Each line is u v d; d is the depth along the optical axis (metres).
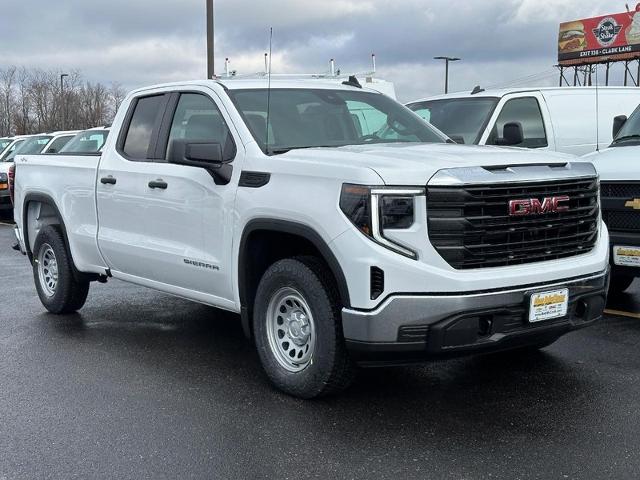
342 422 4.46
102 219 6.57
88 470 3.88
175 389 5.14
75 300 7.32
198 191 5.43
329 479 3.73
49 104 66.69
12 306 7.95
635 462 3.84
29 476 3.82
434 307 4.16
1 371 5.61
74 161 7.01
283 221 4.69
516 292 4.32
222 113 5.47
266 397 4.93
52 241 7.28
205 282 5.50
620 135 7.96
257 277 5.17
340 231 4.30
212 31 21.31
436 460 3.91
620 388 4.97
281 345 4.97
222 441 4.23
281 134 5.32
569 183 4.68
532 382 5.13
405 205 4.19
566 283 4.56
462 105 9.89
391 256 4.16
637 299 7.68
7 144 20.73
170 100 6.05
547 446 4.06
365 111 5.95
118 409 4.77
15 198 8.03
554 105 9.81
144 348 6.20
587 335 6.28
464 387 5.06
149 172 5.93
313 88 5.96
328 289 4.54
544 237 4.56
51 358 5.94
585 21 47.53
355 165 4.35
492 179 4.30
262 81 5.86
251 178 4.99
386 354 4.29
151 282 6.20
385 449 4.07
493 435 4.23
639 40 45.00
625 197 6.52
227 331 6.73
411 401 4.80
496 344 4.32
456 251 4.22
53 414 4.69
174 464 3.94
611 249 6.61
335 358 4.55
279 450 4.09
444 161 4.39
